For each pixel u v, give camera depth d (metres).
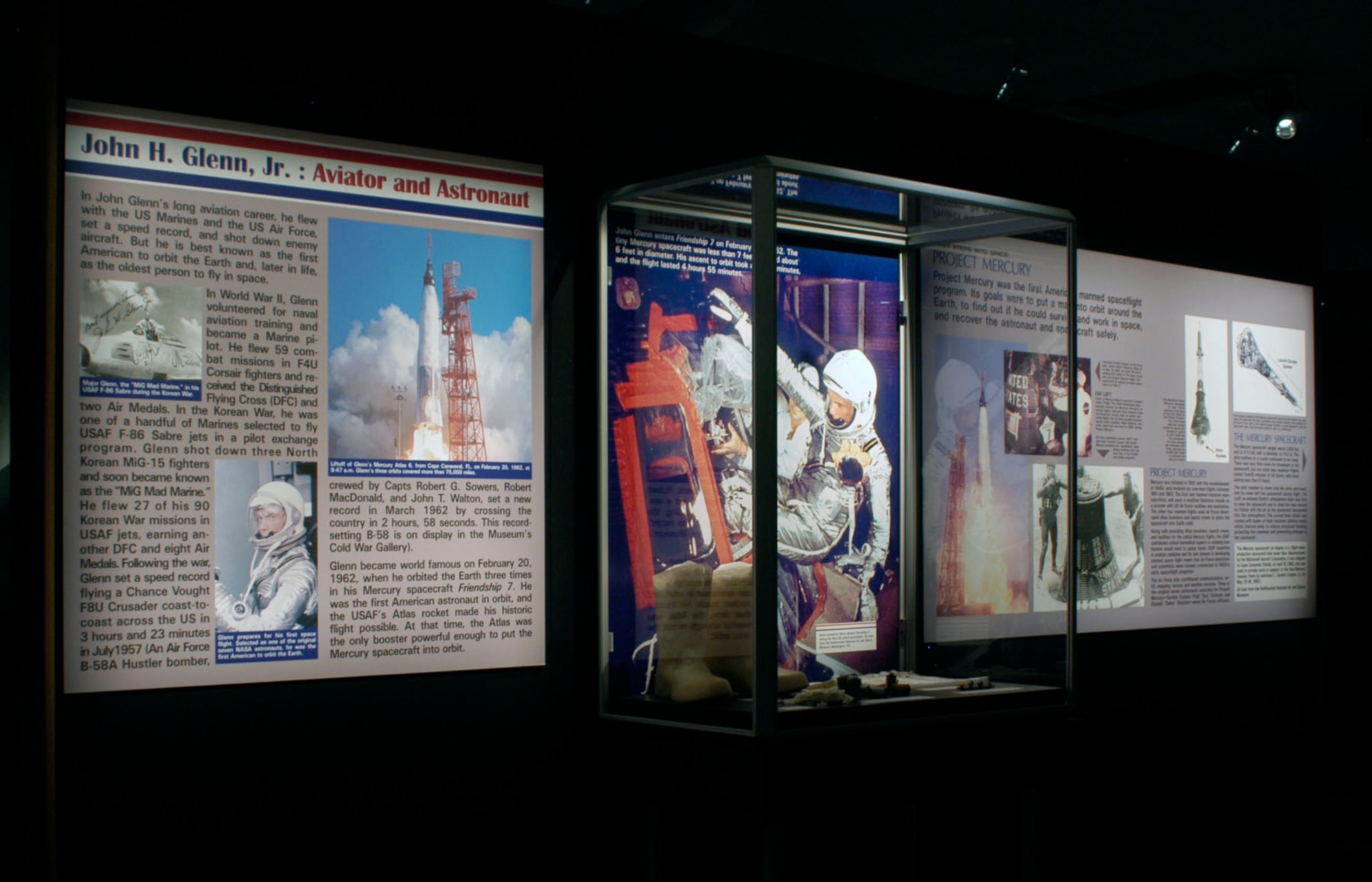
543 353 3.25
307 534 2.91
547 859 3.19
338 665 2.93
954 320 3.36
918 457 3.35
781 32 5.17
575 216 3.33
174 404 2.77
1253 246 4.96
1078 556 4.38
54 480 2.63
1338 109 5.85
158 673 2.73
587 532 3.29
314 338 2.94
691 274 3.05
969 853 4.06
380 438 3.00
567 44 3.35
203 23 2.85
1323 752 5.05
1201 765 4.67
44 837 2.69
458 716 3.08
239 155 2.88
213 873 2.77
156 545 2.74
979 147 4.18
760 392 2.88
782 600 3.03
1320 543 5.11
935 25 5.13
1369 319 6.83
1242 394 4.90
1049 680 3.38
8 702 2.95
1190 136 6.34
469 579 3.11
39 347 2.75
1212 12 4.92
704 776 2.96
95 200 2.71
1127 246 4.57
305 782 2.88
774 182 2.92
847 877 3.81
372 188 3.04
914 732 3.05
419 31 3.12
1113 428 4.52
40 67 2.82
